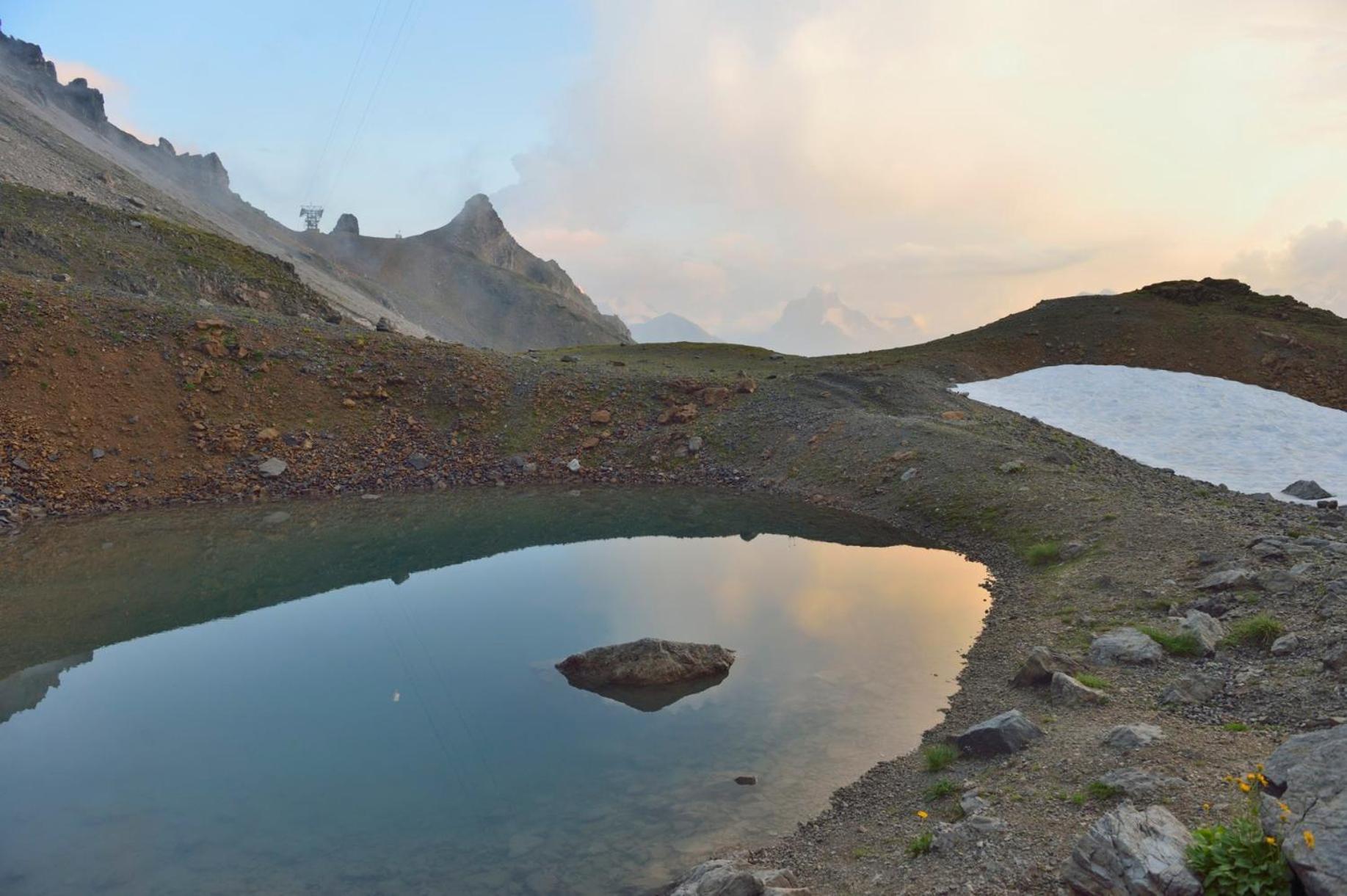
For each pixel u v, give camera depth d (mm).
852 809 11398
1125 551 22125
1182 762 9719
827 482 39906
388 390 50375
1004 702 14320
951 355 69125
